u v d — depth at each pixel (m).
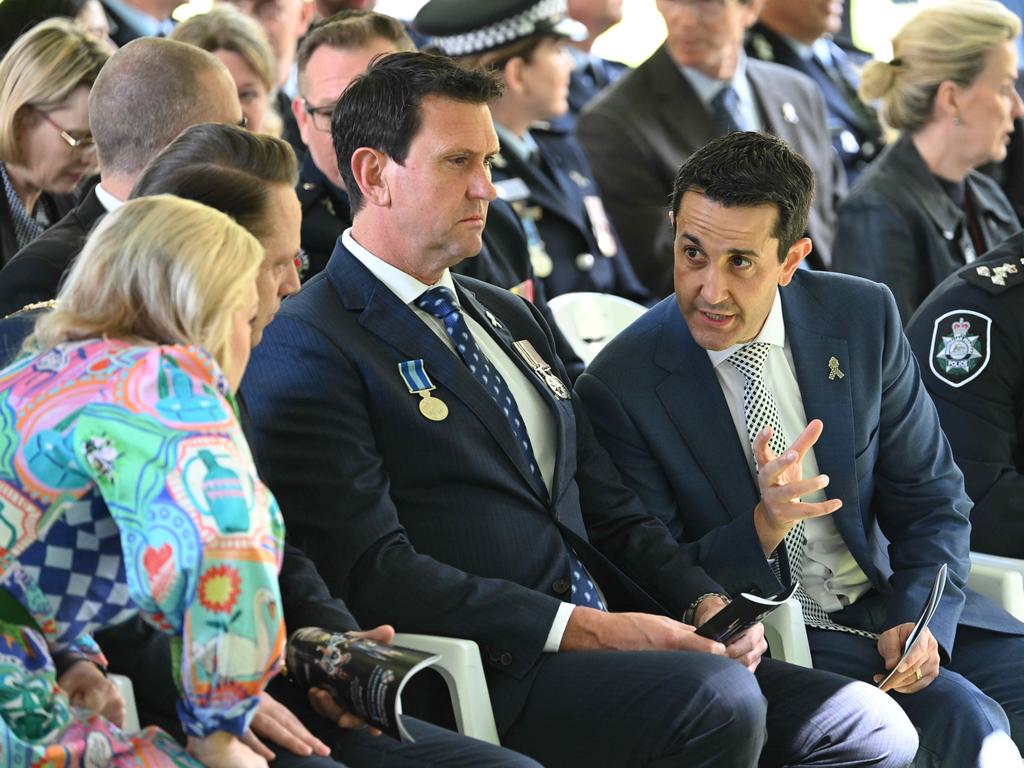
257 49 8.91
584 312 9.44
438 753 5.27
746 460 7.22
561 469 6.75
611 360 7.43
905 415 7.47
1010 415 8.40
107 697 4.65
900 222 10.84
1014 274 8.47
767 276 6.91
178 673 4.39
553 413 6.84
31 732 4.34
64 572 4.42
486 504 6.41
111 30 10.30
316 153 8.52
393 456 6.36
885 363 7.41
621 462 7.30
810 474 7.28
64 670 4.65
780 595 6.10
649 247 11.13
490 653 6.08
